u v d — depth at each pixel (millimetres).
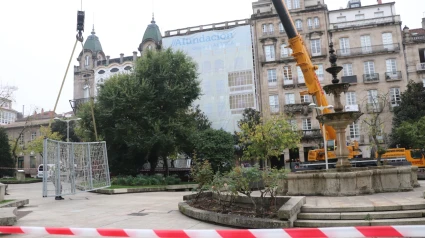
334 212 8195
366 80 43875
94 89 54188
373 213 7855
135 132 28953
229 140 31781
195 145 30422
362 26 45219
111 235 3994
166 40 50156
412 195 10688
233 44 47875
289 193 12375
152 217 9922
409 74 43469
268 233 3564
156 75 29531
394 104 42938
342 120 13758
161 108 30469
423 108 39000
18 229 4270
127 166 31094
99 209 12273
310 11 46781
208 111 47188
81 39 18125
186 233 3775
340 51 45281
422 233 3146
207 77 47938
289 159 43281
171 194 19719
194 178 11414
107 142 30141
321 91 16922
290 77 46281
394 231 3229
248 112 43312
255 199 9148
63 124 51906
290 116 38500
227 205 9820
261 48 47688
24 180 36906
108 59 55531
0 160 43656
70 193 16453
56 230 4148
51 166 15906
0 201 13180
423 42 43750
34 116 63750
